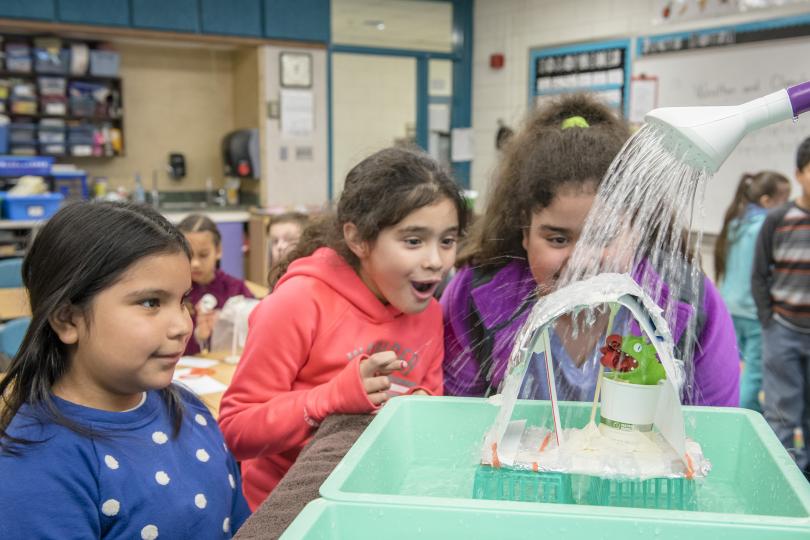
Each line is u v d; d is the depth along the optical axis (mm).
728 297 3309
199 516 920
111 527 842
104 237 815
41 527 768
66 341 832
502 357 978
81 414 848
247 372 1131
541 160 938
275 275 1370
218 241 2803
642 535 562
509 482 712
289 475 760
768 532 546
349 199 1104
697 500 723
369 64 6152
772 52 4160
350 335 1141
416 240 1051
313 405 1008
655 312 718
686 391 905
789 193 3330
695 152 652
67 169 5355
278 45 5598
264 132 5660
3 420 821
